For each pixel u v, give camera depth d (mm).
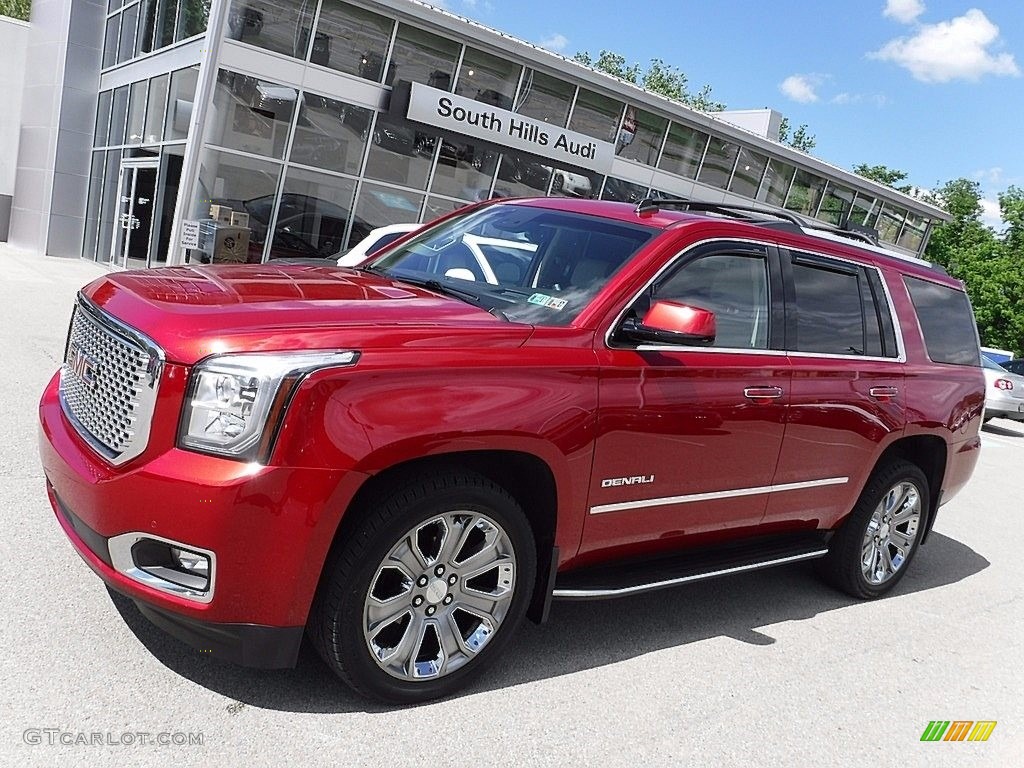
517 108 19781
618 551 3717
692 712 3467
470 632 3254
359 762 2734
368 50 17188
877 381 4688
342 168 17531
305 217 17312
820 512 4629
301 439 2621
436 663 3145
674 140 23266
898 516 5223
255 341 2691
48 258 21125
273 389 2607
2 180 26344
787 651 4234
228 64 15594
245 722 2836
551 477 3252
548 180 20922
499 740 3010
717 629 4375
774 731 3436
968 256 50844
